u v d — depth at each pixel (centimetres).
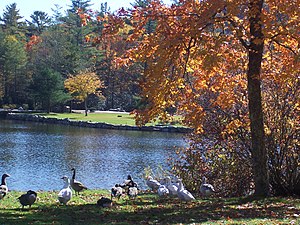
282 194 1605
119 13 1420
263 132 1429
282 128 1595
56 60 8231
